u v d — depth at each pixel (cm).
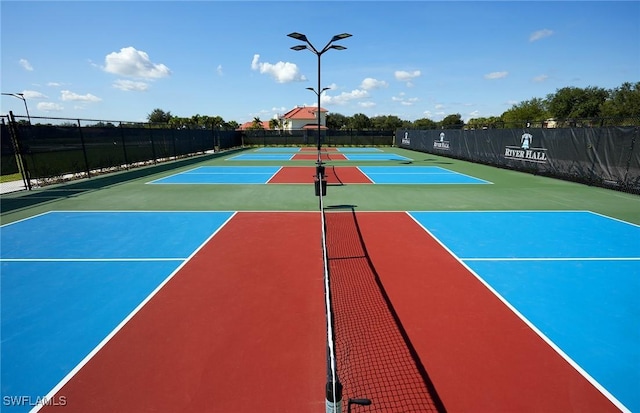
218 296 507
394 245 723
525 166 1897
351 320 443
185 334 415
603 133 1396
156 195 1260
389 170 2025
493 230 829
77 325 436
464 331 420
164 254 674
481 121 7531
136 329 426
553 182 1555
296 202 1142
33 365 364
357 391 324
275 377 344
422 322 438
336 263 628
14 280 564
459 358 370
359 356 373
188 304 484
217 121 8119
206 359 370
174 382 338
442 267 609
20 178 1750
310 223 888
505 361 366
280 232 812
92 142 1802
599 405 310
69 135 1636
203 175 1803
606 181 1390
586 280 560
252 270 597
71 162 1647
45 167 1498
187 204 1112
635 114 4312
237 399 316
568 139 1581
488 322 439
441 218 939
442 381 337
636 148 1262
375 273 584
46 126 1504
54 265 623
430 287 533
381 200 1174
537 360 368
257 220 918
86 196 1243
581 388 330
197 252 684
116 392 326
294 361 366
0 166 1834
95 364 364
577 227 853
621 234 796
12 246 723
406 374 346
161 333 417
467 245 723
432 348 387
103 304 487
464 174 1839
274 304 483
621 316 455
